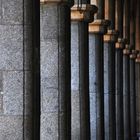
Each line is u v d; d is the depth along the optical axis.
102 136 21.64
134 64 35.59
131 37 36.47
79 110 18.42
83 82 18.47
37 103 11.80
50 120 15.01
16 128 11.55
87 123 18.52
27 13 11.59
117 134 28.25
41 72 15.12
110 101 25.08
